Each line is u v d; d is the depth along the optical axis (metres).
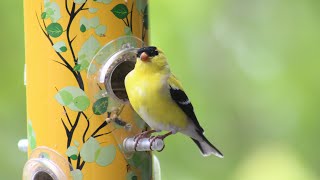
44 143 7.10
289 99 11.30
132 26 7.19
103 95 7.00
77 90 7.00
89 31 7.00
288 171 11.16
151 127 7.09
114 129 7.05
